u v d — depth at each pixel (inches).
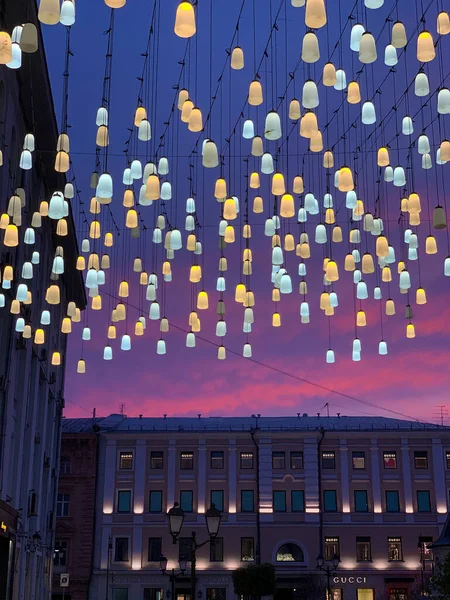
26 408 1117.7
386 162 536.7
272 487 1974.7
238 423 2108.8
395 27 404.2
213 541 676.7
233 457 2000.5
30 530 1251.2
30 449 1179.9
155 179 531.2
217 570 1914.4
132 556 1932.8
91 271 647.1
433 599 837.8
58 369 1582.2
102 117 545.0
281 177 526.3
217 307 728.3
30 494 1184.2
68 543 1936.5
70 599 1897.1
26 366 1101.1
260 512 1952.5
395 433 1998.0
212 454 2006.6
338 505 1962.4
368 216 602.9
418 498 1964.8
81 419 2212.1
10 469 1039.0
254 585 1529.3
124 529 1950.1
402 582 1887.3
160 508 1967.3
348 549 1927.9
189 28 364.8
